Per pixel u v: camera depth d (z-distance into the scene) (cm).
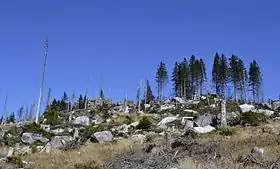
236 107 5147
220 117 3928
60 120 5525
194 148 2216
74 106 9662
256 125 3450
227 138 2661
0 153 3300
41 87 5844
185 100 8056
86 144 3612
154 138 3297
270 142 2248
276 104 6662
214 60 8812
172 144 2506
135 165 2084
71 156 2788
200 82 9112
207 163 1792
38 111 5650
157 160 2077
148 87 10131
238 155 1919
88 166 2339
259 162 1745
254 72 8844
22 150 3581
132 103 8894
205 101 7094
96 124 5012
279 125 3138
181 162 1853
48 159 2752
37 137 4038
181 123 4528
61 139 3762
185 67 9088
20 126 4966
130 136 3791
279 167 1652
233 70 8494
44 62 5994
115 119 5616
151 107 7556
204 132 3234
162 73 9456
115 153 2680
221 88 8375
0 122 9281
